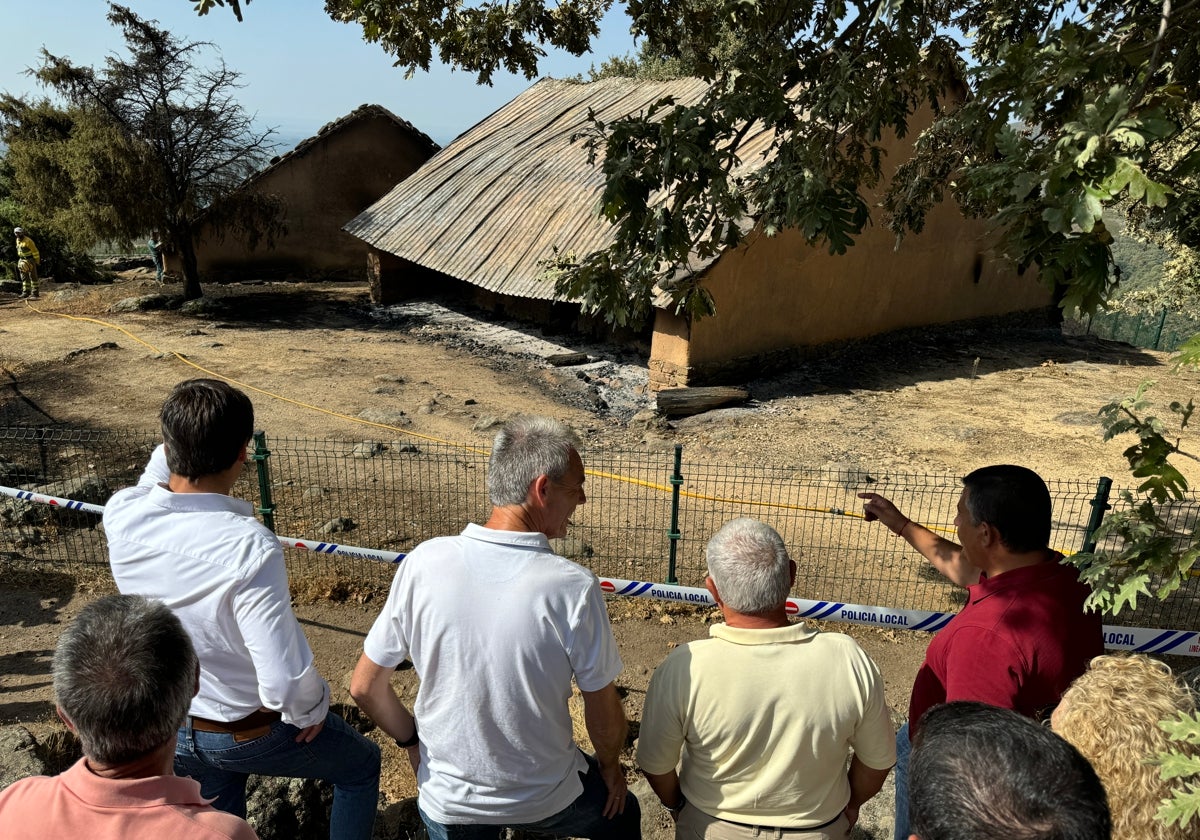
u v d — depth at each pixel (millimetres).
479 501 9609
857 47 4512
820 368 16938
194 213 21422
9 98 21188
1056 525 9602
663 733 2492
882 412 14062
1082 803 1369
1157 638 5676
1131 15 3531
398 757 5309
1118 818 1898
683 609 7395
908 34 4391
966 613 2896
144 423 12461
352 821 3070
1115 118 2395
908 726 3262
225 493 2732
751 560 2420
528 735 2457
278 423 12484
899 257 18281
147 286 24344
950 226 19109
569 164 19312
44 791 1858
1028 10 4887
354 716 5602
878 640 6988
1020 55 2982
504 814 2543
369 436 12062
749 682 2375
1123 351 19641
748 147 15508
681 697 2441
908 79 5035
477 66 6047
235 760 2768
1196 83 3420
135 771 1885
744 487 10477
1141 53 2947
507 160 20984
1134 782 1878
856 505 10031
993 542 2871
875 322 18422
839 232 4105
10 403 13297
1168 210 2922
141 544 2605
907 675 6512
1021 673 2699
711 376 15023
